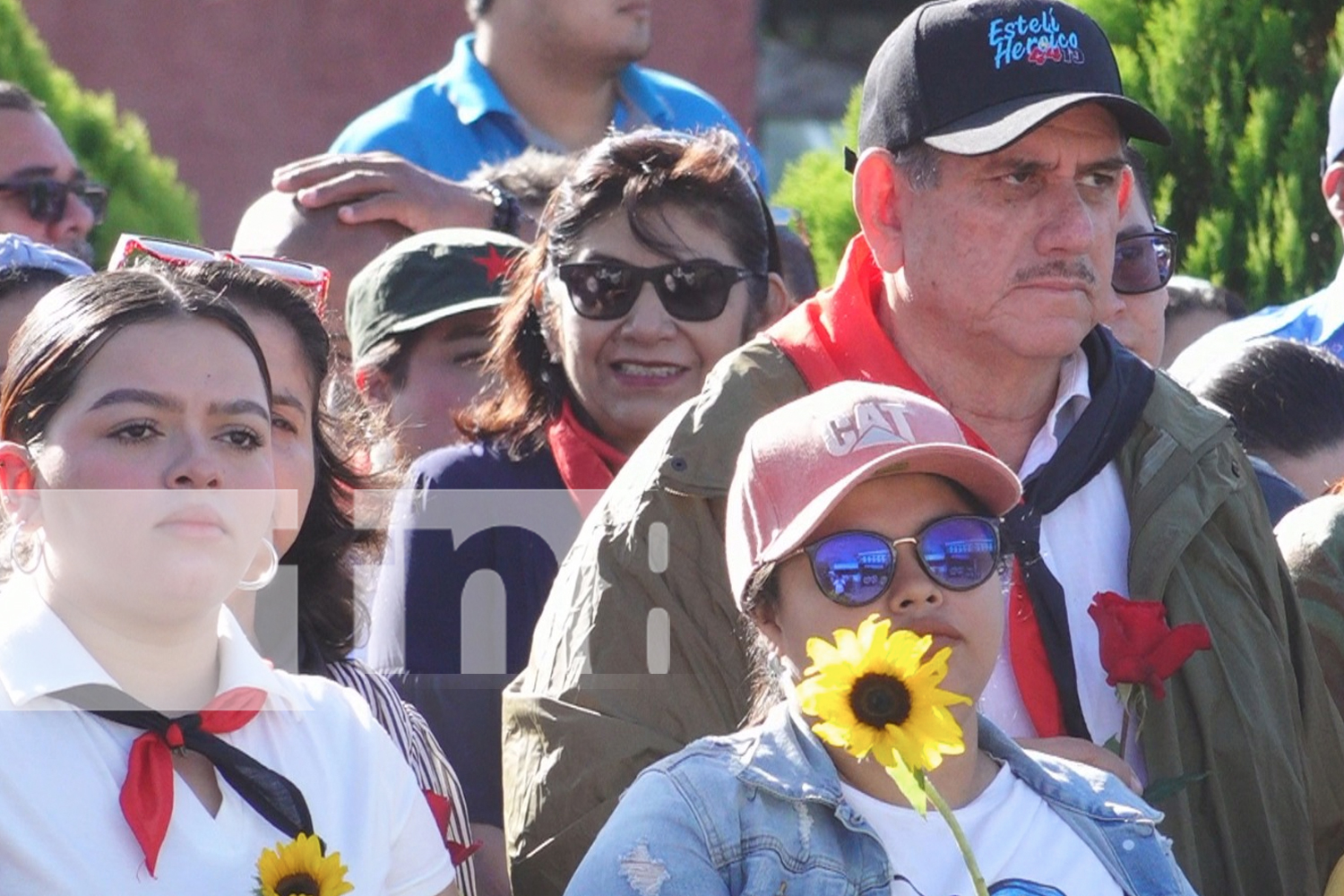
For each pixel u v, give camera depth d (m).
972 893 9.98
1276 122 22.92
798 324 12.95
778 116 49.12
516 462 15.09
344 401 13.46
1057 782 10.52
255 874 9.76
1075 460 12.70
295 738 10.44
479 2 23.11
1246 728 12.48
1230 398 17.47
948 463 10.32
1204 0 23.14
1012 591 12.39
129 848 9.58
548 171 19.92
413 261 16.98
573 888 9.92
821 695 8.93
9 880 9.37
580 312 15.29
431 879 10.80
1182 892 10.43
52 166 21.05
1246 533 12.88
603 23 22.47
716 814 9.95
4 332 14.33
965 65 12.50
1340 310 20.61
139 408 9.84
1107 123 12.56
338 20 40.97
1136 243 17.81
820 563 10.22
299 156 41.00
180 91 40.69
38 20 40.19
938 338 12.75
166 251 12.90
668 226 15.23
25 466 9.97
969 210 12.41
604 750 11.63
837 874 9.88
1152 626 11.66
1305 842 12.65
